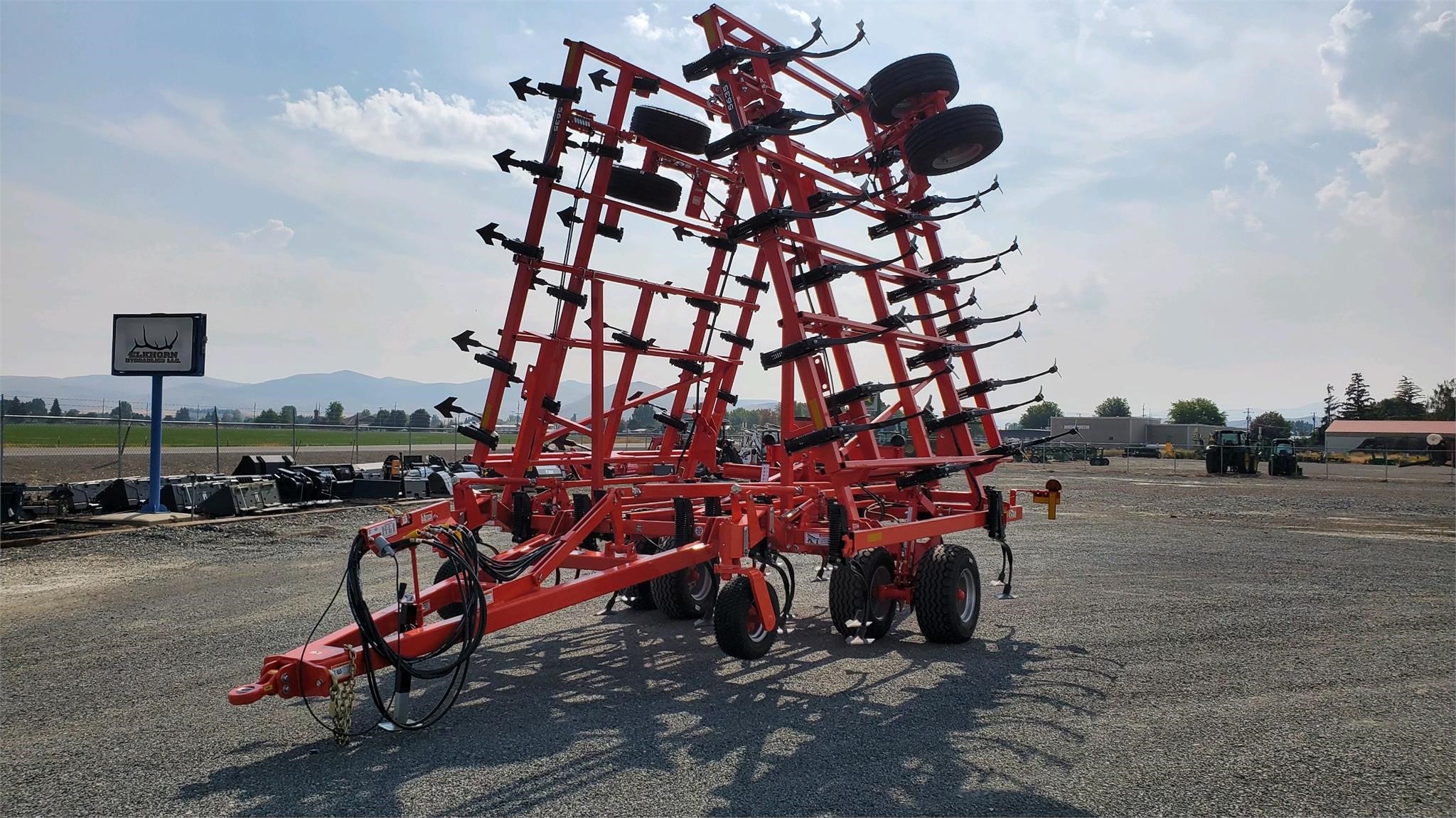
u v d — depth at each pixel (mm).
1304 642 6672
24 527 12844
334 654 4133
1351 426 77438
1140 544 13211
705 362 8805
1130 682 5551
